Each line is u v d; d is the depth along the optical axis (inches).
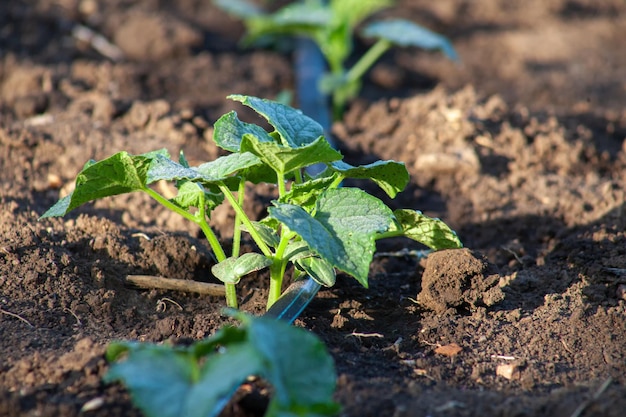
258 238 116.1
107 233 139.1
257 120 212.8
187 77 242.2
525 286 134.6
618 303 124.6
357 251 100.9
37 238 134.9
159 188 161.2
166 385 82.7
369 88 254.5
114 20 274.8
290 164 108.9
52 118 196.9
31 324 116.0
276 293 119.1
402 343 119.2
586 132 196.1
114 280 129.3
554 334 119.2
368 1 234.1
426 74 266.1
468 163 181.0
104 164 107.8
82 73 230.4
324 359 86.0
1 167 168.7
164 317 122.8
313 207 115.9
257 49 277.9
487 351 116.3
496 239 160.1
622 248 139.9
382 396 99.8
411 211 116.1
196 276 134.8
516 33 294.4
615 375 107.7
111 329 117.9
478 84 256.7
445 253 128.9
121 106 196.5
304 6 249.4
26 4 275.3
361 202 106.6
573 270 137.6
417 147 193.2
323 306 128.7
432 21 304.7
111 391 97.4
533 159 185.0
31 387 98.5
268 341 81.6
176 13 302.7
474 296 126.1
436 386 106.6
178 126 189.6
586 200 166.6
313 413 83.5
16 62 231.6
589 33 292.8
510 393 104.7
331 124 224.2
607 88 245.8
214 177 112.7
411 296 134.3
